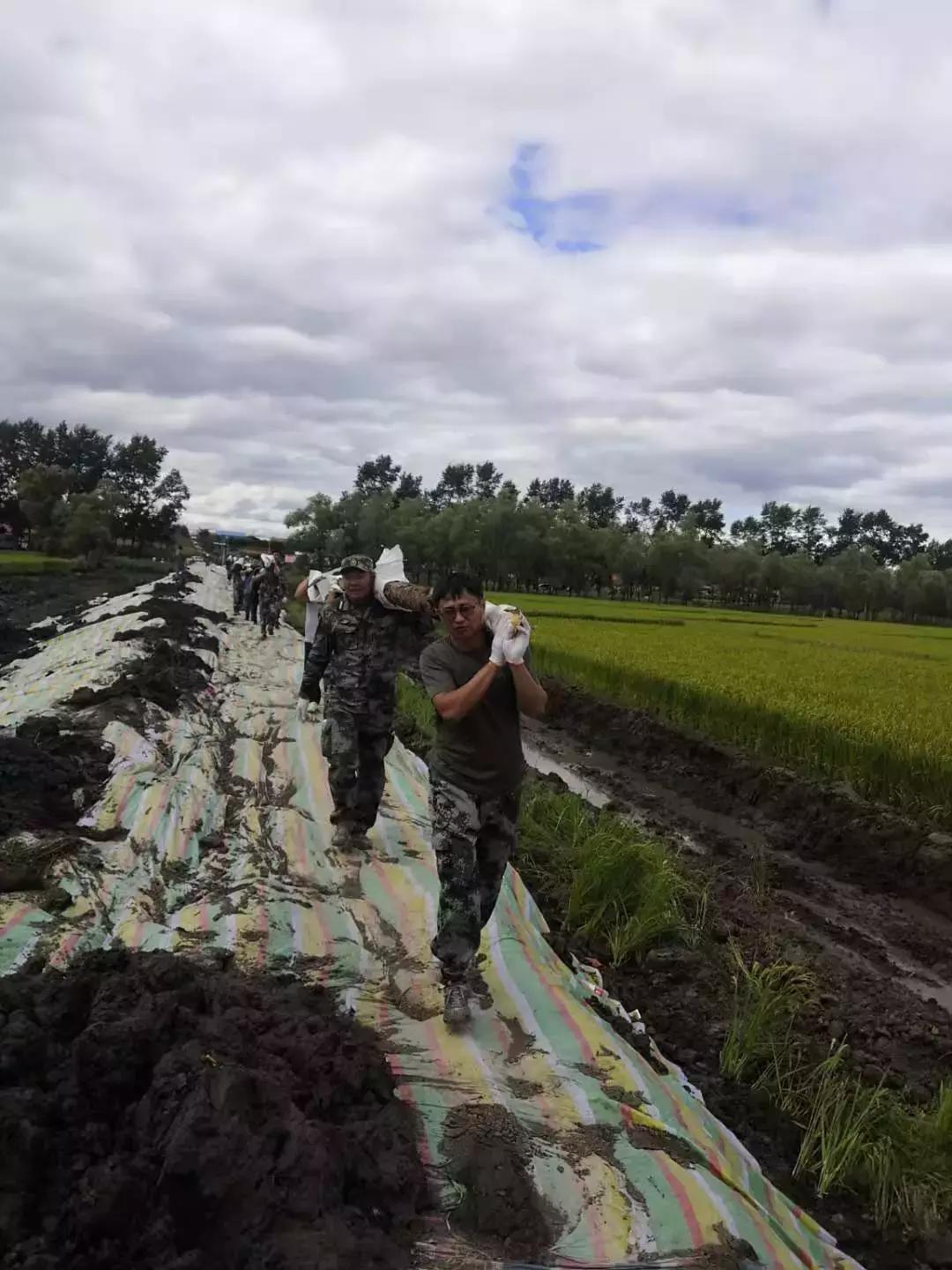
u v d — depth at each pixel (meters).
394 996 4.06
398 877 5.46
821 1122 3.73
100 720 7.98
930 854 7.40
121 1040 2.68
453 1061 3.51
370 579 5.75
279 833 6.12
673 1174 2.97
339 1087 2.95
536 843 7.01
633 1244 2.66
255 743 8.81
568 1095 3.38
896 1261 3.17
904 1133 3.73
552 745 12.76
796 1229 3.09
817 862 8.05
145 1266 2.16
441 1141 3.02
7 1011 2.93
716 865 7.76
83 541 51.25
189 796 6.64
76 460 89.69
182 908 4.88
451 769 3.81
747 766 10.11
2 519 69.38
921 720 10.38
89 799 6.18
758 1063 4.35
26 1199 2.21
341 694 5.80
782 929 6.39
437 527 69.12
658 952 5.46
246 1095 2.46
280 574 19.30
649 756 11.83
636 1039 4.12
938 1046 4.80
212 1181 2.25
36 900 4.55
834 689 13.05
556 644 18.86
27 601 30.66
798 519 116.12
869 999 5.34
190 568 54.75
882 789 8.80
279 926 4.63
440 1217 2.70
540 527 69.81
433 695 3.77
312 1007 3.52
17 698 10.35
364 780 5.88
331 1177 2.44
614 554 72.00
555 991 4.18
